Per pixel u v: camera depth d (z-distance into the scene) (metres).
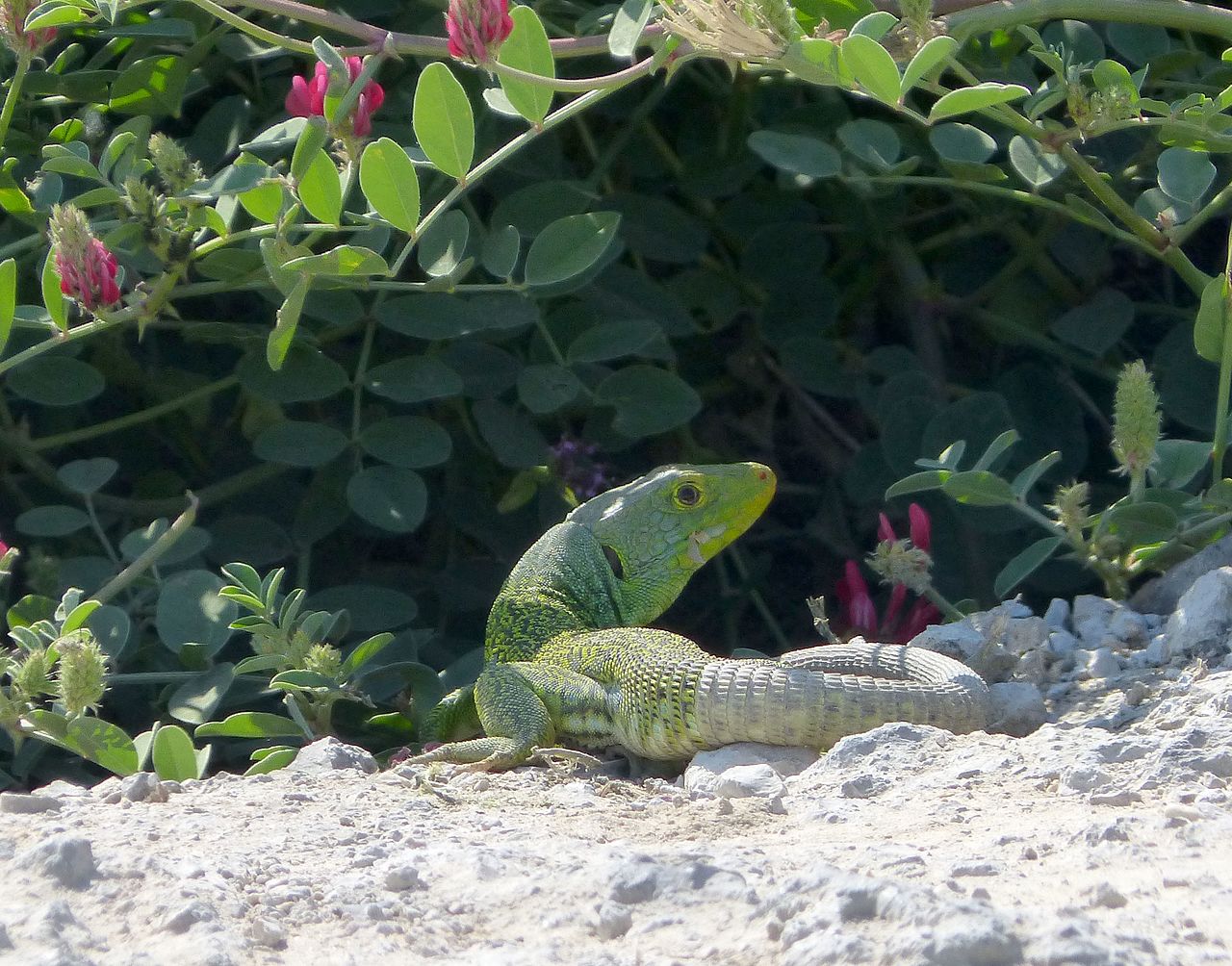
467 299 11.19
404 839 5.75
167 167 8.84
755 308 14.25
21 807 6.23
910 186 14.54
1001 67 12.27
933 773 6.74
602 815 6.39
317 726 9.07
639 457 14.80
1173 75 12.62
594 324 11.96
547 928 4.72
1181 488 10.62
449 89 8.34
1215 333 9.65
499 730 8.40
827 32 8.54
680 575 9.70
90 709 10.60
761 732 7.60
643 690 7.97
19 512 13.05
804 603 15.03
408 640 10.66
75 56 11.28
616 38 8.76
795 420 15.95
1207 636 8.40
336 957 4.55
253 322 13.78
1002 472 12.84
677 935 4.55
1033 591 12.94
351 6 12.08
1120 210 10.27
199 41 11.04
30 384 10.89
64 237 8.64
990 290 14.03
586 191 12.30
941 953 3.97
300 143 8.41
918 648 8.69
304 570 11.34
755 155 13.57
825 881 4.48
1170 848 5.18
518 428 11.75
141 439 13.55
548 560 9.56
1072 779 6.27
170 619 9.55
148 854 5.36
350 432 11.67
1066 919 4.18
